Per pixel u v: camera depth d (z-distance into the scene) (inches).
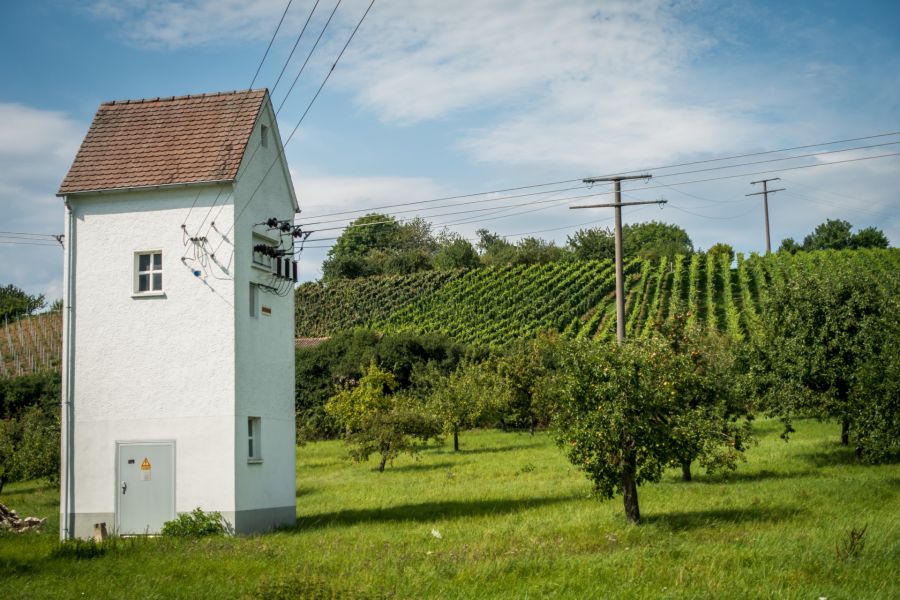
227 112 952.3
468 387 1779.0
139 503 871.7
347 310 3740.2
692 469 1163.3
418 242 5565.9
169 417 877.2
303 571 577.0
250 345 904.9
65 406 898.1
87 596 529.7
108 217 917.8
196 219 895.7
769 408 1157.7
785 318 1157.1
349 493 1160.8
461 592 503.8
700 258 3846.0
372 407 1968.5
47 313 3649.1
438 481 1233.4
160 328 891.4
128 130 960.9
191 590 538.9
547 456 1483.8
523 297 3467.0
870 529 650.8
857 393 1060.5
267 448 923.4
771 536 647.1
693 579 520.1
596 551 634.8
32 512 1151.0
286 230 973.2
